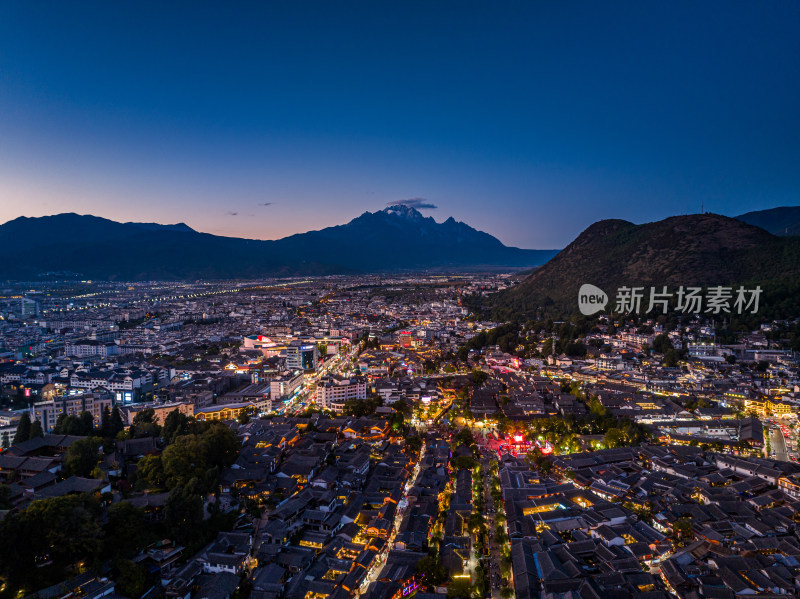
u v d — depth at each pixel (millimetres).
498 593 195875
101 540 191625
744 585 188625
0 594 171375
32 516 183875
